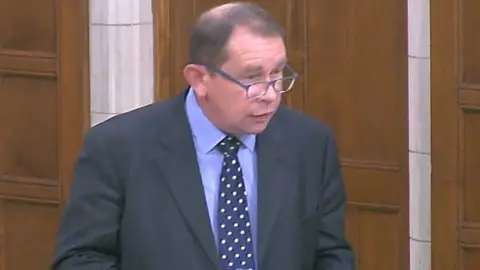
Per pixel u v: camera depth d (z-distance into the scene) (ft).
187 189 27.81
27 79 48.42
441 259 43.34
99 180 28.02
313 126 29.35
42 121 48.52
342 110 45.32
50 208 49.19
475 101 41.78
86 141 28.45
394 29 43.96
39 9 47.55
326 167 29.27
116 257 28.30
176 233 27.55
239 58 26.11
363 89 44.88
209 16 26.73
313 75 45.50
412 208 43.96
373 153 45.16
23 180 49.19
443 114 42.34
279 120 29.07
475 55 41.70
